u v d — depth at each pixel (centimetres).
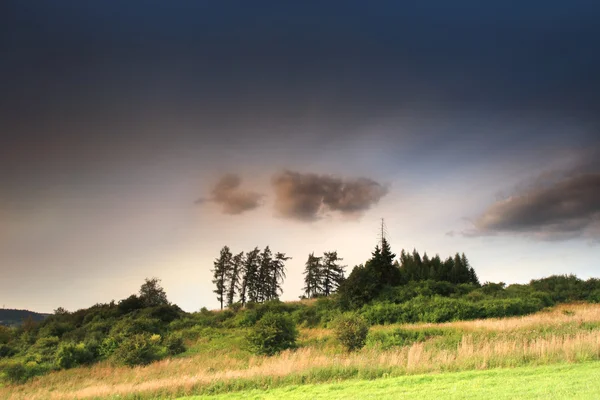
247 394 1399
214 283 8962
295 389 1398
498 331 2492
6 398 2114
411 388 1209
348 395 1191
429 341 2456
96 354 3516
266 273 9300
